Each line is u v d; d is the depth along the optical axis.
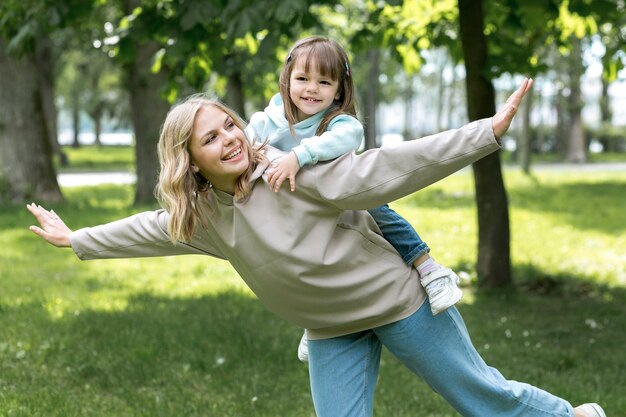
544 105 50.03
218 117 2.69
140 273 9.04
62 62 37.22
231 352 5.53
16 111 17.03
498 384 2.94
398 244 2.91
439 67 35.53
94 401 4.62
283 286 2.80
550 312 7.15
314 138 2.67
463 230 11.90
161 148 2.75
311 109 2.79
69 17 6.80
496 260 8.00
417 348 2.87
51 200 17.25
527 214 13.90
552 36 8.41
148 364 5.28
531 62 7.80
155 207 15.65
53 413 4.39
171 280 8.58
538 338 6.21
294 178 2.65
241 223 2.74
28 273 8.86
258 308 7.07
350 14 15.99
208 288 8.09
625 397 4.66
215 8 5.96
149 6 6.70
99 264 9.58
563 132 45.59
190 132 2.66
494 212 7.98
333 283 2.77
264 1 5.61
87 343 5.75
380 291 2.81
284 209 2.71
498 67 7.08
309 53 2.78
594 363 5.46
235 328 6.14
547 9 6.59
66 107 54.72
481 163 7.96
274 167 2.68
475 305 7.35
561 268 9.13
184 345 5.69
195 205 2.76
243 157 2.69
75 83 46.69
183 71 7.05
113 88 46.19
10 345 5.64
